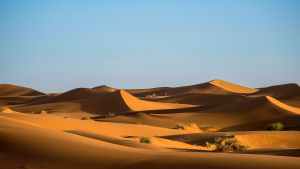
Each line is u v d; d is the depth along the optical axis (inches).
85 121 3415.4
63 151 942.4
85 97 7859.3
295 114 4549.7
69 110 6683.1
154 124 4601.4
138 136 2950.3
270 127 3858.3
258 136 2691.9
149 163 804.0
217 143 2196.1
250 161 761.0
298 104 6584.6
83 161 874.8
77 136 1141.1
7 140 983.6
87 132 1715.1
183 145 2335.1
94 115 6087.6
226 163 751.1
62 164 861.2
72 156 908.6
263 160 769.6
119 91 7111.2
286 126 4040.4
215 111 5211.6
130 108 6437.0
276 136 2719.0
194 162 772.6
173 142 2375.7
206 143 2368.4
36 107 7101.4
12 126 1131.3
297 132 2938.0
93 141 1101.7
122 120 4800.7
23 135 1031.6
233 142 2156.7
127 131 3260.3
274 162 752.3
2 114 2876.5
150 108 6766.7
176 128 4153.5
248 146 2365.9
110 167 824.3
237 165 736.3
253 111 4817.9
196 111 5516.7
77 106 6835.6
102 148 987.9
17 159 891.4
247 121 4633.4
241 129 4217.5
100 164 848.9
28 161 880.9
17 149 943.7
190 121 4830.2
